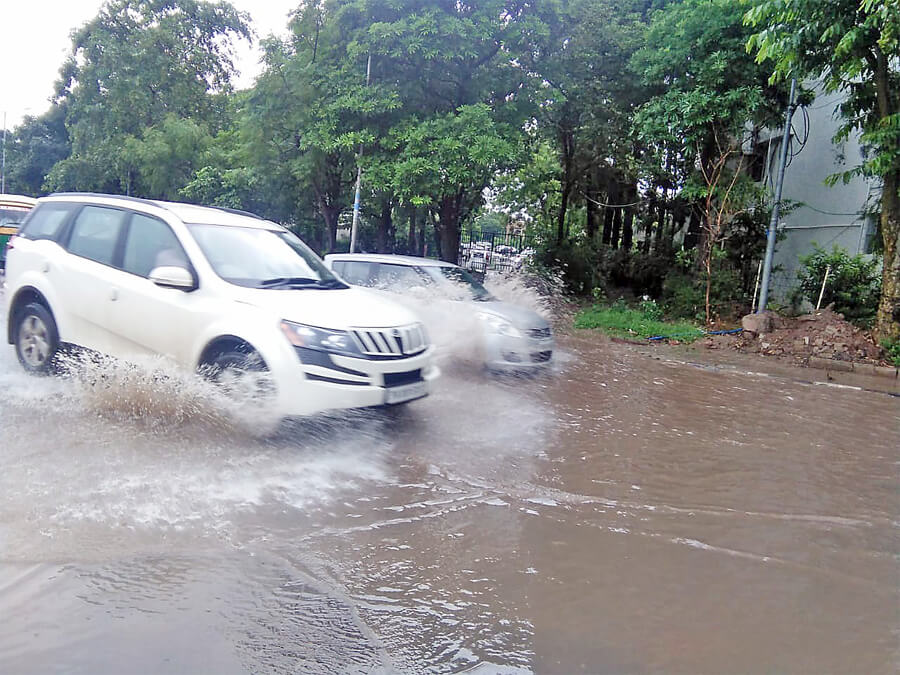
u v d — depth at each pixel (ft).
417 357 17.99
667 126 51.31
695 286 55.98
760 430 22.24
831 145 54.75
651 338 45.65
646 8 65.98
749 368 36.17
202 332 17.03
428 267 30.55
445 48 51.06
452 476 15.66
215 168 88.89
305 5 61.41
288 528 12.28
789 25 37.24
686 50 49.98
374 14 55.42
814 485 16.78
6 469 13.76
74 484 13.34
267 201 78.13
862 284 46.65
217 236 19.02
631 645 9.32
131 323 18.42
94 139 114.73
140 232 19.43
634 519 13.87
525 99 56.65
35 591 9.48
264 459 15.64
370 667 8.46
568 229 79.71
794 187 60.18
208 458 15.38
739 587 11.20
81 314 19.58
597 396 25.95
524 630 9.54
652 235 79.10
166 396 17.38
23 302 21.49
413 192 52.54
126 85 109.29
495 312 27.58
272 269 18.99
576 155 69.87
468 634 9.36
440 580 10.82
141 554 10.82
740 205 51.52
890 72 38.22
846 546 13.15
